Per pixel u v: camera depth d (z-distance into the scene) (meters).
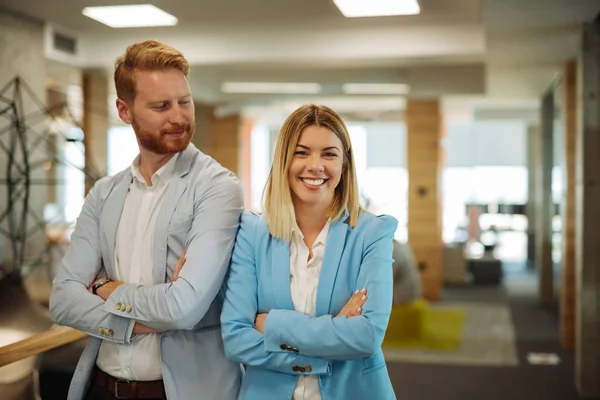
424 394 4.71
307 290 1.78
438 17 5.03
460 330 6.67
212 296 1.79
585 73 4.54
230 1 4.40
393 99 7.64
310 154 1.76
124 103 1.85
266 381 1.75
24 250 4.56
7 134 4.44
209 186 1.87
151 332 1.80
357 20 5.13
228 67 6.46
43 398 3.68
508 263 12.18
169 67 1.80
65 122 5.32
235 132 8.57
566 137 5.98
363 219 1.83
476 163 12.30
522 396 4.66
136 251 1.89
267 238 1.82
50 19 4.88
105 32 5.40
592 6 4.07
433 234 7.84
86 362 1.92
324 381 1.72
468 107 9.80
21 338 2.96
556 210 7.86
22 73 4.70
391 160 12.38
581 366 4.64
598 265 4.59
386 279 1.75
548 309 7.92
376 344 1.66
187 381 1.83
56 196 5.25
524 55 5.91
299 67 6.68
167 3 4.42
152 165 1.91
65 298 1.88
